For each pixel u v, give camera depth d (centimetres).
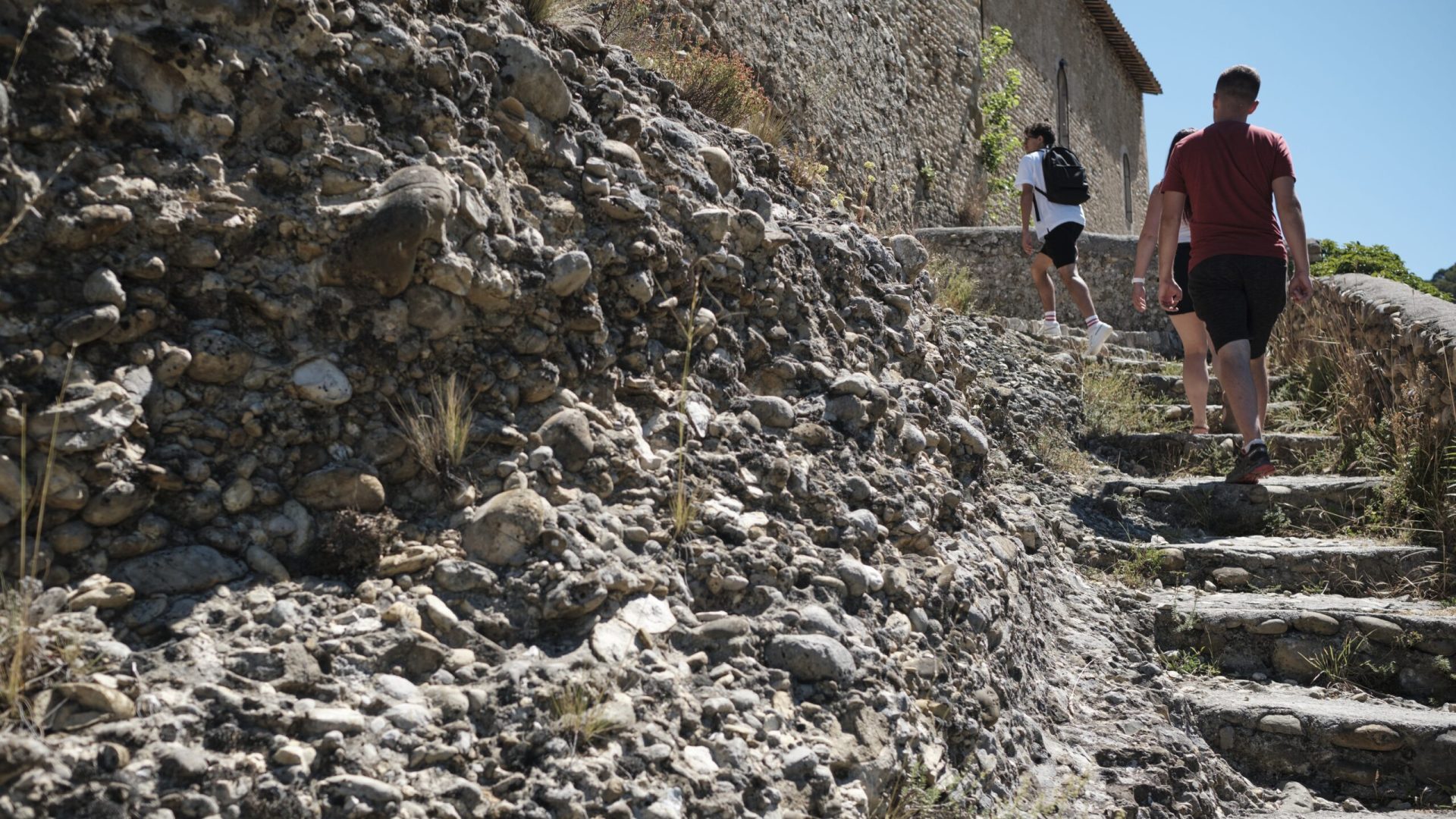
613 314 290
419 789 178
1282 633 417
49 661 170
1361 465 551
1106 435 620
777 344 336
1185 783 323
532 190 278
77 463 190
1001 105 1673
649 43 518
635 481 265
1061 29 2181
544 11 320
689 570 253
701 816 197
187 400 209
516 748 192
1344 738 359
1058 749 321
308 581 209
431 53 260
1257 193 485
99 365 199
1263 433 593
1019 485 519
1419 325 536
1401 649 406
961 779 262
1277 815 334
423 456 234
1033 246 708
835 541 292
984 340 673
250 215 221
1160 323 899
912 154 1374
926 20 1455
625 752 200
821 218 415
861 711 239
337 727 179
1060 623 405
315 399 222
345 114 240
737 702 224
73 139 200
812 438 316
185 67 216
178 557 198
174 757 162
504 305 256
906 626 282
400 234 228
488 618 214
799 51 996
